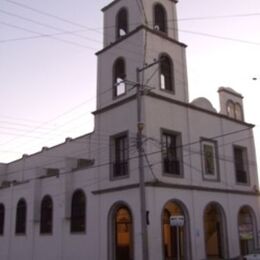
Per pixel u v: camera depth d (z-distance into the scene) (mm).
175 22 31688
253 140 35469
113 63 30562
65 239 31188
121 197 26812
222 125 32531
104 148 29312
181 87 30016
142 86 25312
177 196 26906
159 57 29219
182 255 26922
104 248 27297
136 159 26328
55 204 33188
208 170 30016
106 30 32500
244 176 33594
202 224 28062
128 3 31000
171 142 28188
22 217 37750
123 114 28266
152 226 24766
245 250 31609
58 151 38344
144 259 20688
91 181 29812
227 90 34406
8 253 38625
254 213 33031
